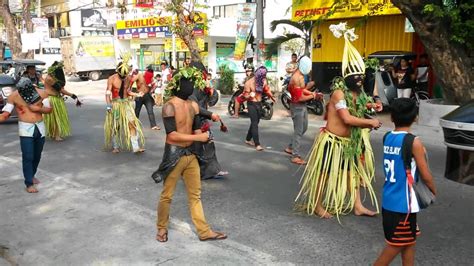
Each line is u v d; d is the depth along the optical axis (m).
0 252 4.82
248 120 13.67
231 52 28.02
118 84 9.08
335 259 4.43
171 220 5.49
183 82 4.65
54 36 41.59
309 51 19.50
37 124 6.68
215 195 6.48
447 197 6.27
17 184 7.17
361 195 6.42
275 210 5.83
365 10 14.62
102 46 35.09
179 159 4.70
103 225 5.41
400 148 3.50
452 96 10.55
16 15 34.19
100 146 10.00
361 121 5.16
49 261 4.52
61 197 6.50
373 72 5.79
